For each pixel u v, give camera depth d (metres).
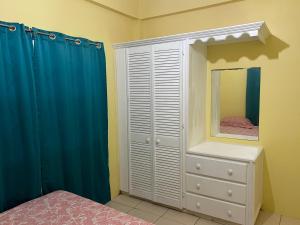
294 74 2.49
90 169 2.72
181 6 3.06
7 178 2.02
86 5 2.68
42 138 2.25
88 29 2.72
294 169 2.58
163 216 2.72
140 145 2.98
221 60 2.83
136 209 2.88
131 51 2.91
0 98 1.94
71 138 2.48
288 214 2.66
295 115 2.52
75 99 2.54
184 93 2.59
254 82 2.69
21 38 2.03
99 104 2.85
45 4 2.27
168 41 2.63
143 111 2.90
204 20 2.95
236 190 2.37
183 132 2.64
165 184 2.83
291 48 2.47
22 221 1.74
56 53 2.32
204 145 2.80
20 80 2.03
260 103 2.68
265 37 2.54
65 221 1.74
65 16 2.46
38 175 2.20
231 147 2.70
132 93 2.97
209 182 2.52
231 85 2.81
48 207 1.93
